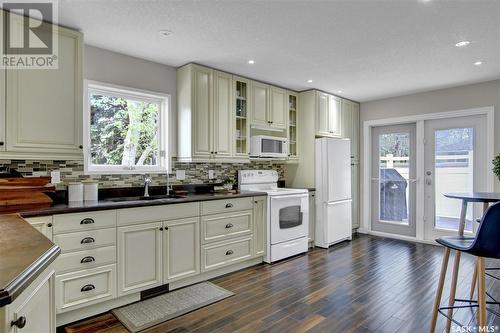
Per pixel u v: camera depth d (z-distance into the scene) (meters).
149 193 3.25
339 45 2.84
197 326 2.19
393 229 4.96
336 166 4.44
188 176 3.60
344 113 4.97
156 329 2.15
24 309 0.90
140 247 2.55
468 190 4.19
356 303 2.53
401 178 4.88
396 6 2.15
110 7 2.16
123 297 2.50
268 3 2.12
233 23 2.41
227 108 3.62
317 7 2.17
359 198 5.27
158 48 2.92
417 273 3.24
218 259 3.13
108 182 2.98
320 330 2.12
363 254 3.98
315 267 3.47
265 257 3.64
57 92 2.38
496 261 3.62
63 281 2.15
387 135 5.05
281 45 2.85
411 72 3.62
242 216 3.38
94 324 2.21
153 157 3.41
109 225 2.37
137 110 3.30
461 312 2.36
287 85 4.24
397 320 2.25
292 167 4.75
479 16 2.28
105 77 2.95
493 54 3.04
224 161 3.58
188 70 3.32
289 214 3.85
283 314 2.35
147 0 2.07
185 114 3.35
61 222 2.14
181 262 2.82
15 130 2.19
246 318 2.30
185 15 2.28
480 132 4.10
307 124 4.52
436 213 4.49
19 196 2.24
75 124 2.47
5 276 0.83
